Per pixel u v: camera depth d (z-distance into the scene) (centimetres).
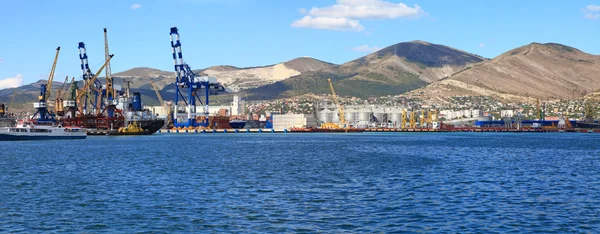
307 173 10000
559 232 5197
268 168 11012
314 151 17012
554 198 6988
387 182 8569
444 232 5194
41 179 9144
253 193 7456
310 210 6206
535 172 10156
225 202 6719
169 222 5625
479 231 5231
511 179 9006
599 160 13238
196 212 6103
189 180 8931
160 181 8788
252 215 5944
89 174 9881
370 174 9769
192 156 14562
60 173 10088
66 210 6253
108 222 5638
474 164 11875
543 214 5959
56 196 7231
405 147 19488
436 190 7681
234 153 15975
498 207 6350
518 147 19775
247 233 5191
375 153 15900
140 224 5547
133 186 8175
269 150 17600
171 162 12488
